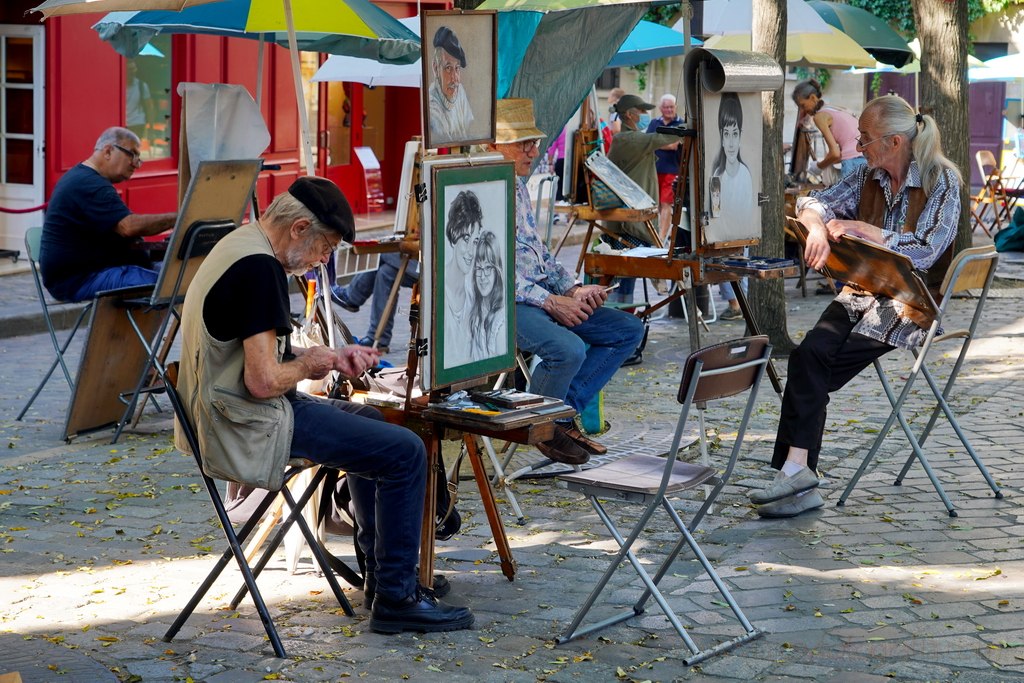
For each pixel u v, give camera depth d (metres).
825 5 17.81
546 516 6.80
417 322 5.33
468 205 5.38
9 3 15.49
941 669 4.81
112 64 16.36
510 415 5.25
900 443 8.31
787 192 14.81
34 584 5.71
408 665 4.84
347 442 4.93
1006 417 9.00
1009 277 16.70
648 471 5.34
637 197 10.86
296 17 8.40
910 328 6.84
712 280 8.05
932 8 14.53
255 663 4.86
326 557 5.66
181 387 4.96
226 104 8.46
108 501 6.98
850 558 6.11
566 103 8.93
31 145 15.70
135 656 4.90
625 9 8.82
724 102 7.98
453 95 5.32
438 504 5.85
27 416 9.09
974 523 6.66
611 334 7.29
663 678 4.75
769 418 9.01
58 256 8.62
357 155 22.00
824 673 4.79
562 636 5.10
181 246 8.09
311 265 5.00
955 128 14.62
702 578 5.85
